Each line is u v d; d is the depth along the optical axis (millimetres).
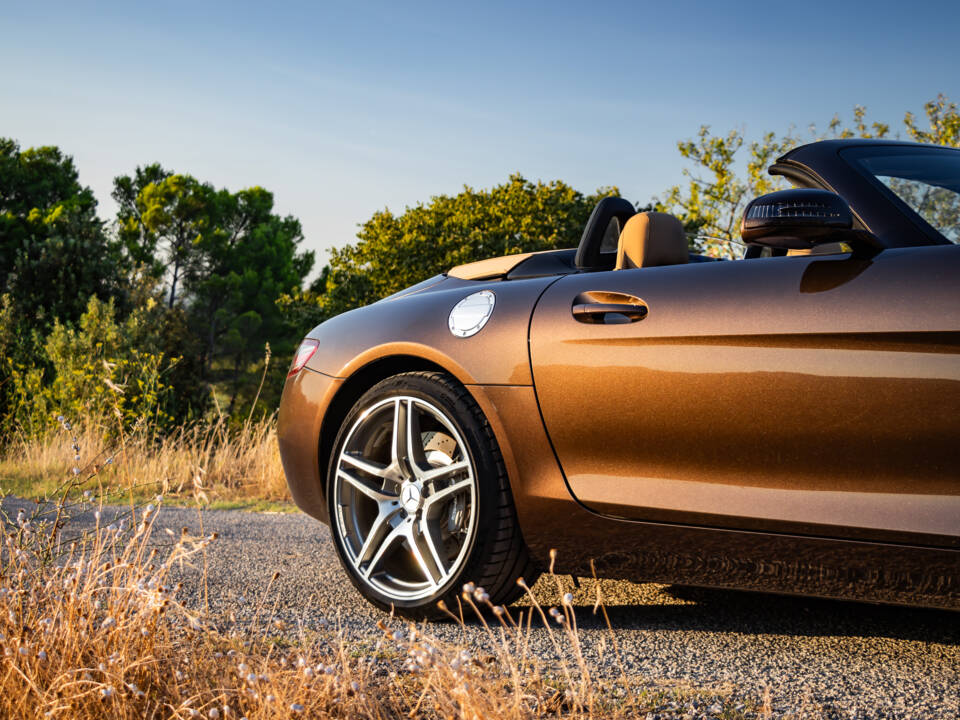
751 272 2352
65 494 2646
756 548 2271
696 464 2348
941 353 2023
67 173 56750
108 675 1765
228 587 3230
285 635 2525
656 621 2705
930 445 2041
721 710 1965
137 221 55312
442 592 2695
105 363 2584
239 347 51344
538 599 3018
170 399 18125
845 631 2561
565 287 2656
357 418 2941
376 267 34656
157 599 2080
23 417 11039
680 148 16672
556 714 1933
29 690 1841
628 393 2426
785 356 2209
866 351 2111
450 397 2719
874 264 2174
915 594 2107
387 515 2855
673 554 2414
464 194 34656
